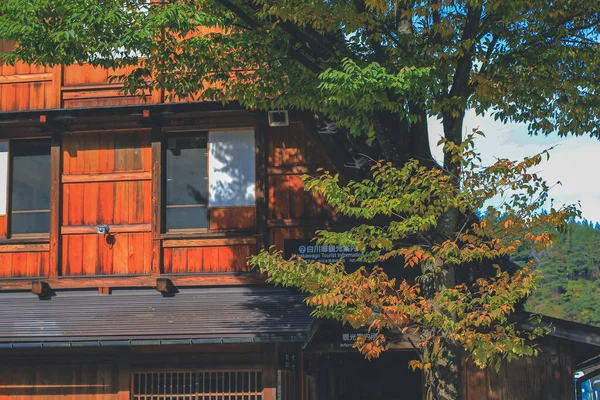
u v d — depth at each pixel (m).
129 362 16.44
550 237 11.10
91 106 18.11
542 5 11.59
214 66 14.16
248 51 14.07
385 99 12.09
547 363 16.16
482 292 12.40
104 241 17.84
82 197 18.05
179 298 17.17
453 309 11.17
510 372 16.23
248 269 17.36
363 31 13.25
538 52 12.90
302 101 13.77
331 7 12.52
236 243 17.50
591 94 13.11
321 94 13.11
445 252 11.42
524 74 12.75
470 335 11.23
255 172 17.70
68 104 18.19
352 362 23.31
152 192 17.78
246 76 14.38
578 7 12.52
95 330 15.88
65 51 12.83
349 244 11.93
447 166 12.63
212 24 13.57
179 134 18.12
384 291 11.71
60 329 16.05
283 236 17.42
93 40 12.81
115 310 16.81
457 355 12.27
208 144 17.94
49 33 12.71
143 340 15.34
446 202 11.49
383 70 11.67
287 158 17.66
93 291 17.67
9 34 12.62
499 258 16.61
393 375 23.16
